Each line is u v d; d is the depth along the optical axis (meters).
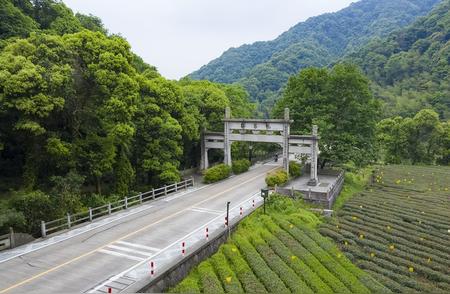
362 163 49.22
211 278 20.16
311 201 37.53
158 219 29.14
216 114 50.12
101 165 31.16
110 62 30.36
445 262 24.92
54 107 27.58
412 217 34.75
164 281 19.30
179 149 38.97
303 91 51.19
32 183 28.33
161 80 40.50
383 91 113.69
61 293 17.69
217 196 37.03
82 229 26.53
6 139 29.45
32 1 41.88
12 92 25.44
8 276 19.36
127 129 30.89
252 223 29.70
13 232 23.34
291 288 19.53
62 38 30.86
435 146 78.25
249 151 58.75
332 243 27.59
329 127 46.88
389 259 25.27
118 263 21.06
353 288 20.20
